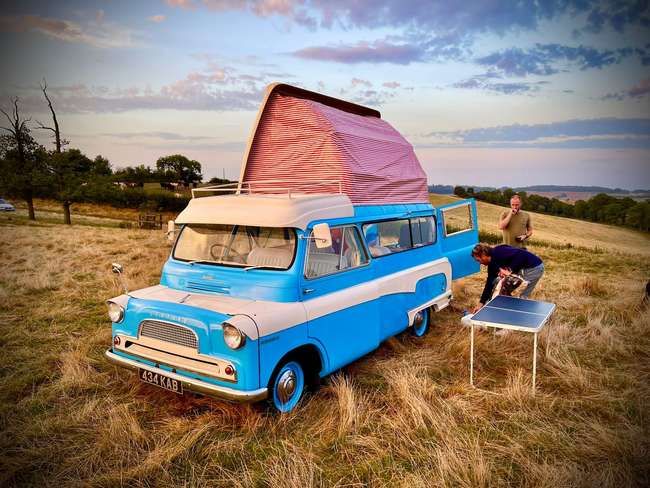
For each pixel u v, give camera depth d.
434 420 4.12
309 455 3.65
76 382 4.91
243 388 3.70
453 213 7.87
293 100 6.04
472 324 4.87
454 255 7.71
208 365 3.87
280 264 4.45
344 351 4.87
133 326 4.34
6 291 9.12
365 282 5.36
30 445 3.79
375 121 7.59
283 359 4.17
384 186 6.38
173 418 4.21
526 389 4.76
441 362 5.67
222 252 4.84
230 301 4.28
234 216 4.77
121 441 3.81
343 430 3.98
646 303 7.98
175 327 4.05
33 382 5.05
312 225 4.61
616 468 3.51
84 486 3.28
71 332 6.77
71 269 11.70
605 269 13.15
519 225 8.03
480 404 4.59
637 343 6.45
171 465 3.55
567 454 3.75
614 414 4.39
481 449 3.80
